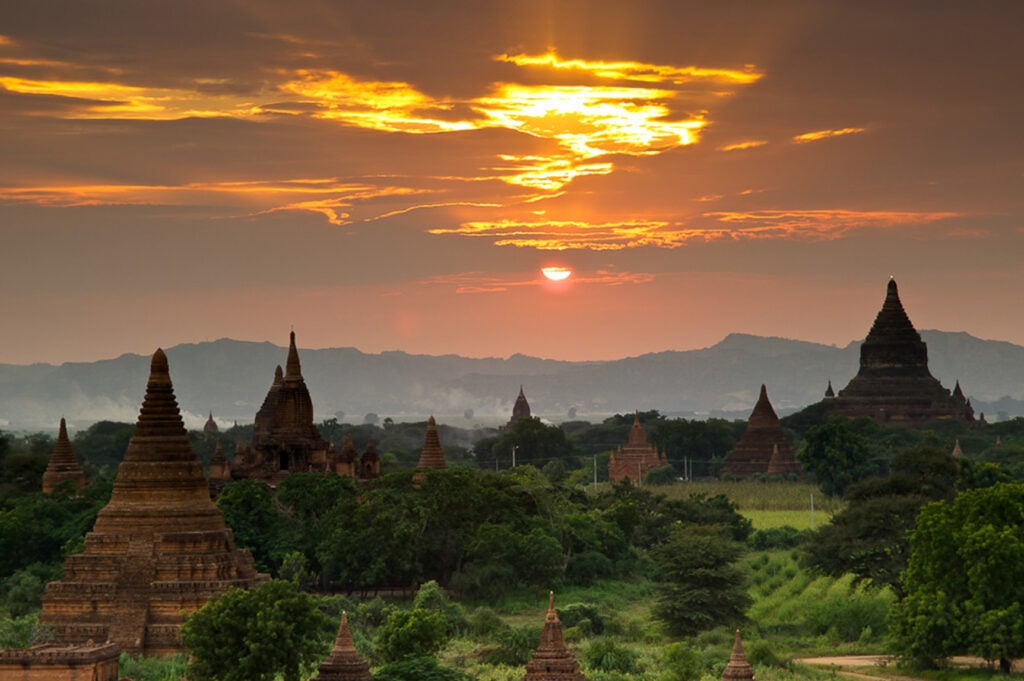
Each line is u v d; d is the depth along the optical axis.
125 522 117.00
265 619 96.19
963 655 126.94
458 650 126.56
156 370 119.81
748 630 143.25
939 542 125.19
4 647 109.88
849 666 126.56
